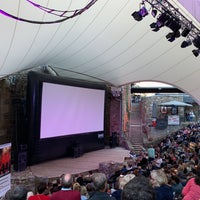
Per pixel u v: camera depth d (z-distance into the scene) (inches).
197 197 127.0
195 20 316.2
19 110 461.1
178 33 282.0
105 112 629.3
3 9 210.1
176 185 203.6
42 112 464.8
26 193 99.0
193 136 721.0
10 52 284.7
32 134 450.0
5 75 372.2
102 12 306.8
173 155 432.8
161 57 433.1
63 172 407.2
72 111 528.4
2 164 288.2
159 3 264.5
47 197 125.0
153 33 370.9
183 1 308.0
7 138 451.8
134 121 1035.9
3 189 291.0
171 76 490.0
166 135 911.0
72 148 524.4
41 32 283.4
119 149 630.5
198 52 335.6
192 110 1021.2
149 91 907.4
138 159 447.5
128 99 840.3
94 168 439.2
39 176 374.6
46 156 478.0
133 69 489.4
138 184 72.4
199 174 134.1
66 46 382.6
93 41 381.1
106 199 100.3
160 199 134.9
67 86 514.0
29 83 450.0
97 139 601.0
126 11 319.6
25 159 413.1
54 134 489.7
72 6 256.4
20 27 245.3
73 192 123.0
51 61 459.2
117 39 382.0
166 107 946.1
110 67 493.4
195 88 504.4
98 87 589.0
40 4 227.5
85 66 499.8
